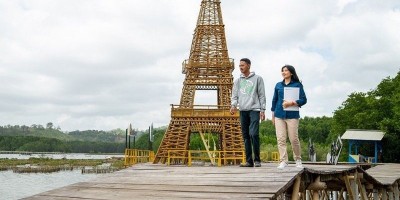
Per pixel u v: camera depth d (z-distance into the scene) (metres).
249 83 14.02
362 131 48.91
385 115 59.97
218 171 12.81
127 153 44.56
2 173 101.75
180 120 48.12
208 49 54.09
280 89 12.67
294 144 12.57
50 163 143.25
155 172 13.25
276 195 8.68
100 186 10.11
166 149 46.88
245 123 14.31
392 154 55.06
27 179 84.44
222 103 51.16
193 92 52.00
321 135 157.00
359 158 43.88
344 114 65.06
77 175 97.19
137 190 9.43
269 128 162.12
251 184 9.71
